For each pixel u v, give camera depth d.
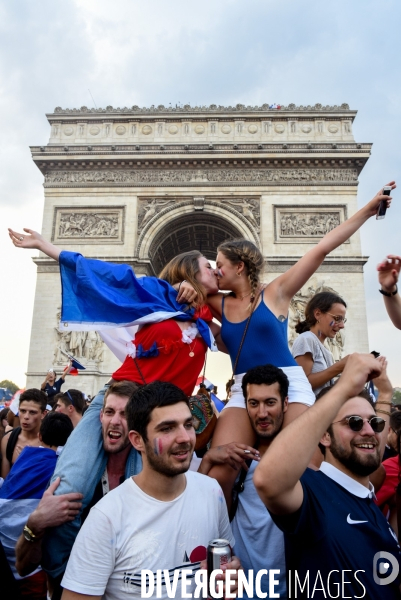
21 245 1.93
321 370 2.37
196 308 1.88
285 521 1.17
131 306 1.83
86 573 1.20
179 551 1.25
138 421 1.27
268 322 1.82
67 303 1.91
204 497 1.36
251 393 1.63
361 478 1.40
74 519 1.56
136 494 1.29
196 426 1.75
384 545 1.29
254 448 1.75
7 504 2.02
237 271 1.89
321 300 2.53
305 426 1.03
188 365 1.78
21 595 1.97
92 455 1.63
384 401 1.96
